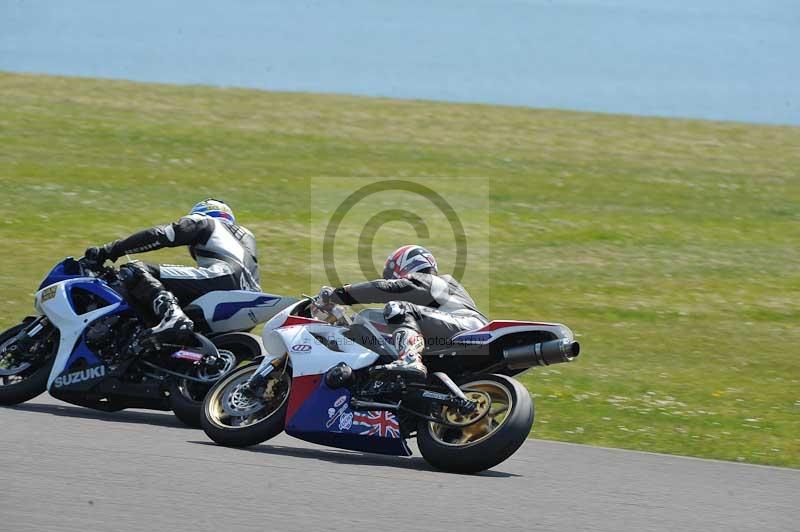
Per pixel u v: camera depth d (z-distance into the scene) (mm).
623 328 47125
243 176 70125
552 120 94500
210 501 20312
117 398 29281
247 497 20766
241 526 18844
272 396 26859
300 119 88250
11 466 21922
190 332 28891
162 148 75750
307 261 54000
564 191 72000
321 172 72438
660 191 73875
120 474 21922
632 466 26203
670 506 22281
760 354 44312
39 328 30000
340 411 25516
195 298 29906
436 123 90188
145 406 29312
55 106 86000
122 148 74938
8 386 29297
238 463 23797
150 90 95562
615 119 96812
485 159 79250
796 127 98188
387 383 25297
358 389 25672
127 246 30016
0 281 47250
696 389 38656
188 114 87000
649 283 54438
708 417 34625
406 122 89812
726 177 78875
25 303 44469
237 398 26797
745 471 26328
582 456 27094
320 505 20500
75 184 65250
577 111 99812
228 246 30672
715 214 69062
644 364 41969
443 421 24656
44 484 20750
